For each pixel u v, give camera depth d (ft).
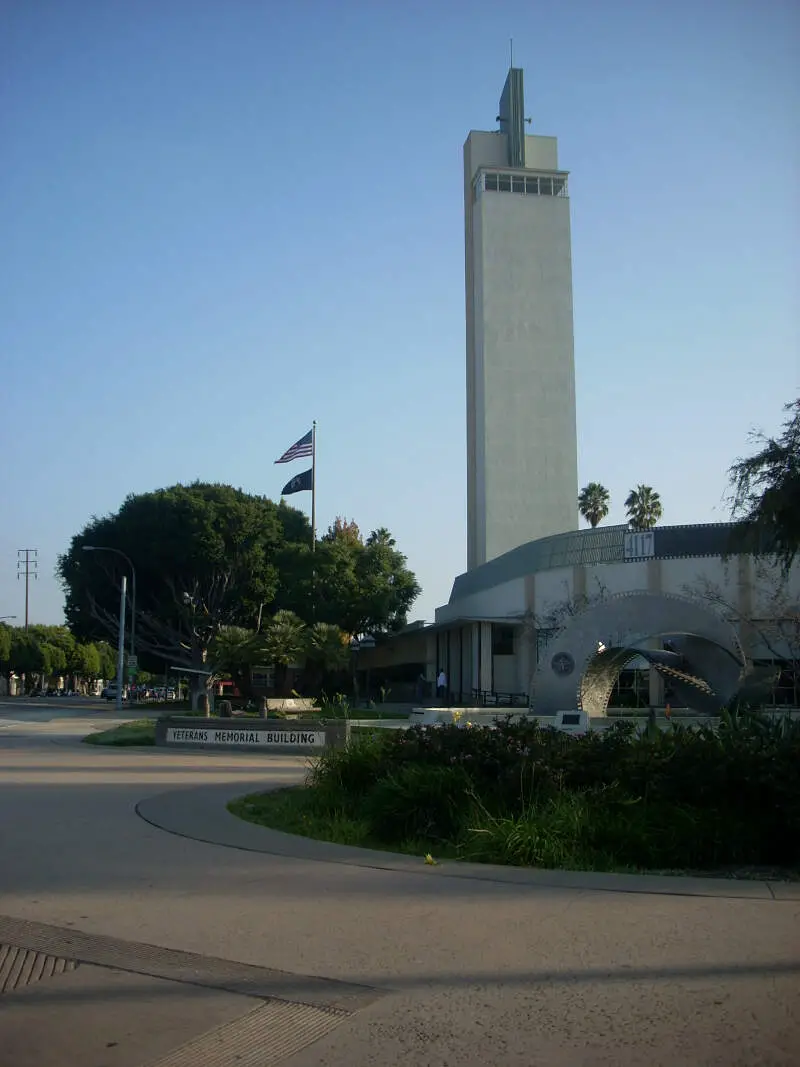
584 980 21.09
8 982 21.27
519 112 303.89
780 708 86.74
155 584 212.43
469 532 293.23
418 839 38.14
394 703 228.02
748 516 57.06
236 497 215.72
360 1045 17.72
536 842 34.06
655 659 100.63
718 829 34.45
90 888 29.76
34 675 453.99
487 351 284.00
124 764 73.97
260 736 90.07
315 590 220.43
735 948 23.25
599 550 185.16
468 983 21.02
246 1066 16.90
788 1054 16.99
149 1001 20.10
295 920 26.16
